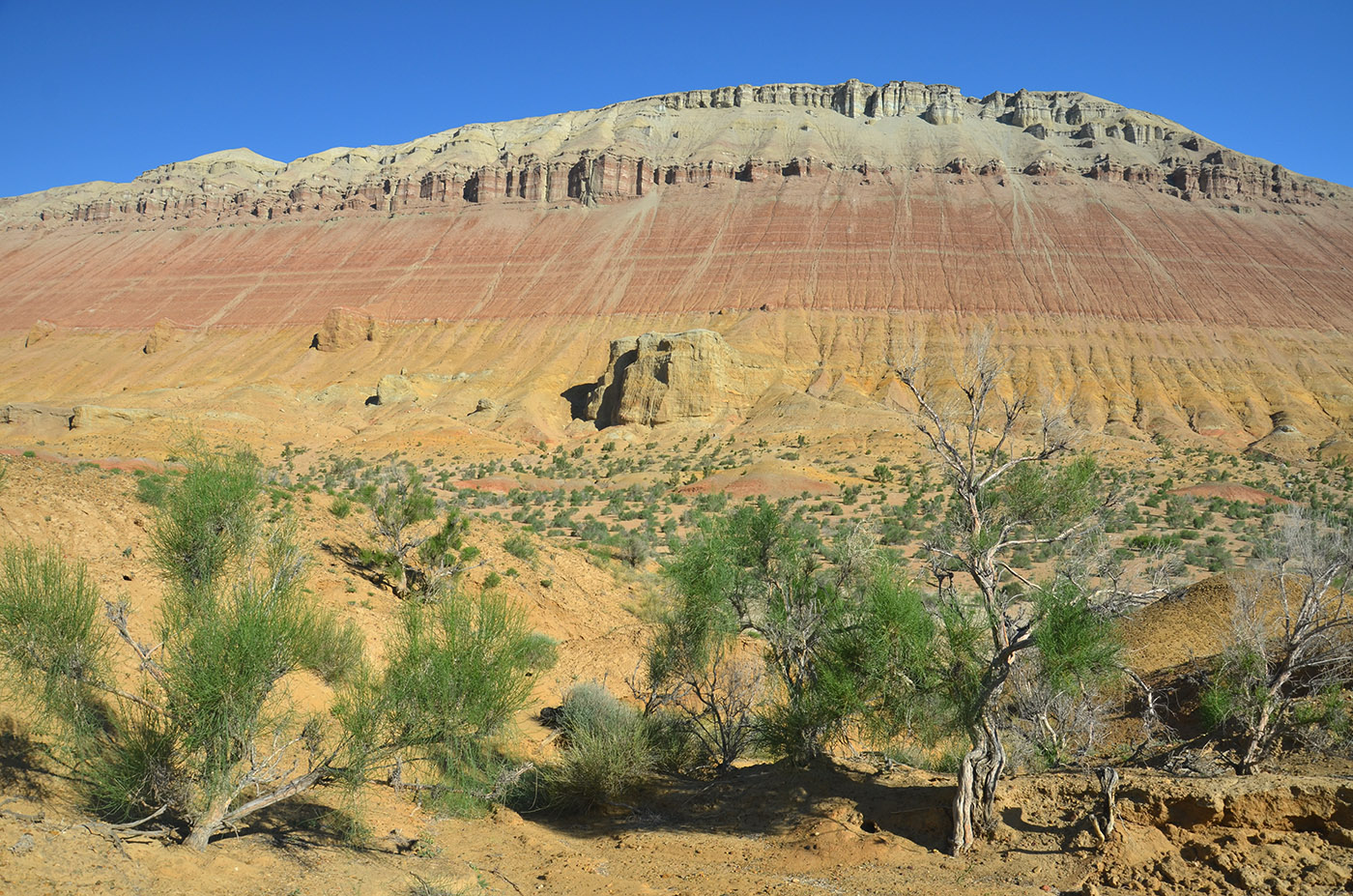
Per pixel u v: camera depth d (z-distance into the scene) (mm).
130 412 78875
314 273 186625
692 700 13656
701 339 113000
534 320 153750
